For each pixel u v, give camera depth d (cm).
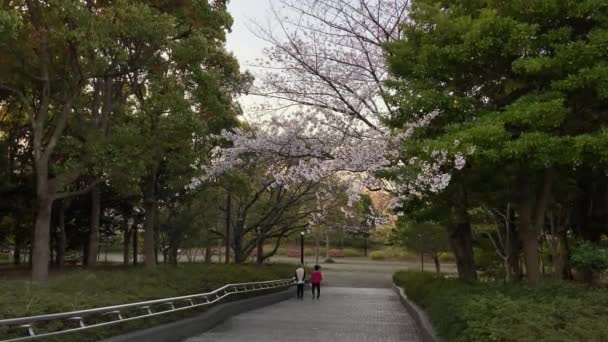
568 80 914
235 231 3475
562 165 1019
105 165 1644
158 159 1988
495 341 681
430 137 1077
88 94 2008
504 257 2103
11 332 758
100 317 968
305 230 3578
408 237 3703
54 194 1645
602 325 673
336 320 1623
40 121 1630
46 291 992
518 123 930
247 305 1936
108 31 1501
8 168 2241
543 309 754
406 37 1164
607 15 948
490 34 952
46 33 1504
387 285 3934
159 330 1055
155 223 3073
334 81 1419
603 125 957
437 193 1200
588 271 1406
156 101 1738
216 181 2220
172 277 1573
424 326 1161
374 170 1188
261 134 1449
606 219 1638
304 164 1292
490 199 1316
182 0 1706
